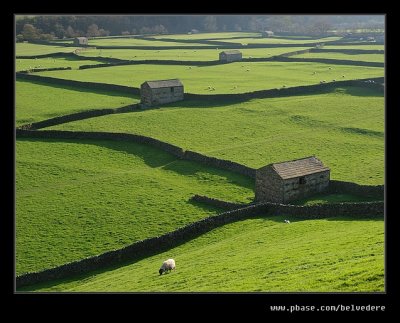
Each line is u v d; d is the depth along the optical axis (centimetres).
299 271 6856
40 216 11288
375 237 7875
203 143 16038
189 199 12069
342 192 11862
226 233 9838
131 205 11806
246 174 13425
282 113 19162
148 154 15225
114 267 9150
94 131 16738
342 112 19200
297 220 10112
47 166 14262
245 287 6544
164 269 8000
